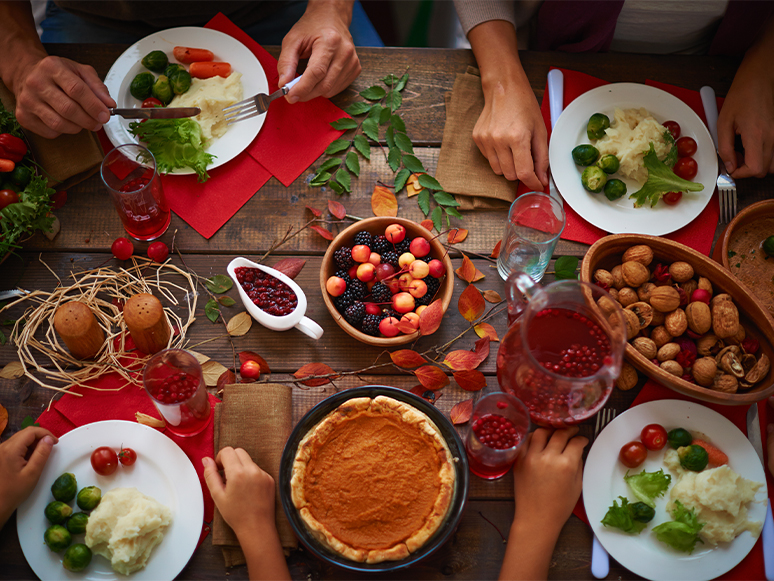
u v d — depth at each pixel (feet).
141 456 3.38
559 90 4.10
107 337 3.61
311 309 3.76
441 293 3.64
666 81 4.21
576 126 3.99
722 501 3.22
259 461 3.40
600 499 3.35
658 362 3.50
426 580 3.31
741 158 4.01
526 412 3.15
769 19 4.06
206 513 3.36
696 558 3.27
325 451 3.30
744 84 3.99
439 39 6.13
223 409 3.46
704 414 3.46
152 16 4.71
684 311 3.53
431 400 3.60
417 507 3.23
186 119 3.84
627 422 3.46
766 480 3.43
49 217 3.73
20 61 3.80
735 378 3.43
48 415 3.48
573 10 4.20
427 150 4.09
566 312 3.27
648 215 3.85
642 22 4.41
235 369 3.64
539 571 3.20
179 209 3.90
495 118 3.92
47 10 5.07
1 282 3.73
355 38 5.22
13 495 3.19
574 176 3.92
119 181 3.80
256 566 3.16
